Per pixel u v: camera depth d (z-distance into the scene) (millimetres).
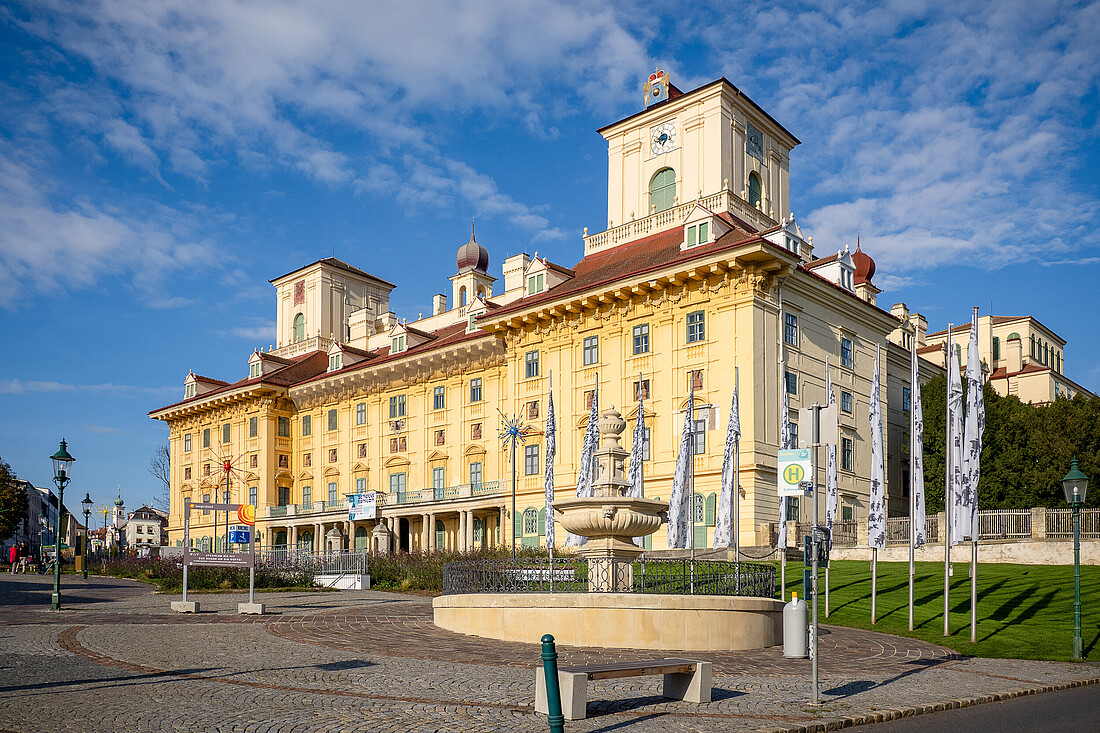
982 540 40781
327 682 14773
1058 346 99625
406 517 70000
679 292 53719
